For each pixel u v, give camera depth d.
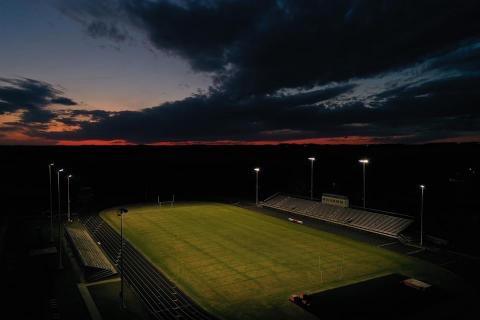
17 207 95.75
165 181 157.38
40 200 107.31
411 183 138.25
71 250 56.78
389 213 72.06
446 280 45.12
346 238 64.31
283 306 38.66
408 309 37.69
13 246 59.19
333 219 77.56
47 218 81.62
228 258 53.81
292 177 156.25
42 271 48.03
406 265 50.44
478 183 125.25
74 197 112.19
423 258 53.50
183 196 119.12
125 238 65.19
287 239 63.78
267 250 57.50
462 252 56.44
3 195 114.62
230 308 38.41
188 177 167.38
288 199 95.56
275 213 88.00
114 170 182.75
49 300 39.38
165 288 43.34
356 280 45.25
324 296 40.88
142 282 45.09
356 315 36.47
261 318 36.25
